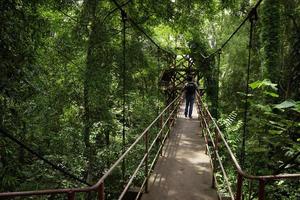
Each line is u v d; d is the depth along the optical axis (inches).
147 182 247.0
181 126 534.3
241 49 526.0
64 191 118.0
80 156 358.0
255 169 257.6
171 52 836.6
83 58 433.1
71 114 415.8
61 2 375.2
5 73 207.0
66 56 407.8
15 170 250.7
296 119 255.0
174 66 849.5
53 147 359.9
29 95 241.8
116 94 446.6
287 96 325.7
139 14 484.1
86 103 395.9
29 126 310.8
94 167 409.7
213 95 716.0
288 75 346.3
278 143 218.1
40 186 276.4
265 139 221.5
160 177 279.0
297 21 372.5
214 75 748.6
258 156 253.9
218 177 292.7
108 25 436.8
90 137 404.2
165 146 395.5
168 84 831.1
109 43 419.5
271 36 342.3
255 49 476.1
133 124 572.4
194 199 235.9
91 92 383.6
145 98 618.8
